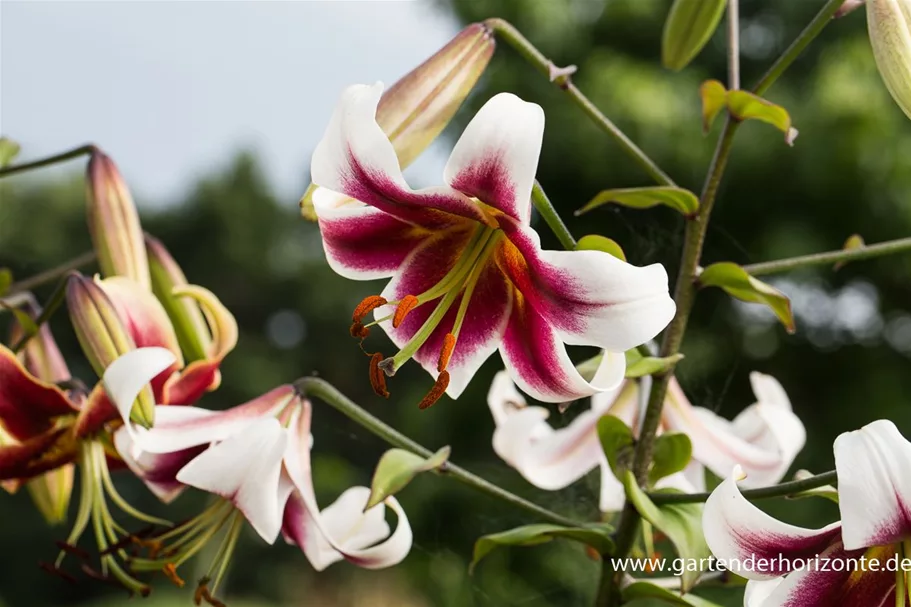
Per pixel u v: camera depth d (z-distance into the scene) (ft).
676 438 3.84
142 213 33.91
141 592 3.89
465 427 14.11
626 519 3.82
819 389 15.17
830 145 13.89
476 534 13.50
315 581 22.80
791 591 3.27
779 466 4.24
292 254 33.09
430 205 3.31
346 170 3.30
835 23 15.69
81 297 3.84
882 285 14.78
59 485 4.27
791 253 14.14
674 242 12.01
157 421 3.78
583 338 3.26
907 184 13.79
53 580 25.62
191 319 4.19
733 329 14.67
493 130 3.18
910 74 3.62
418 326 3.51
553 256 3.22
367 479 20.04
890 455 3.13
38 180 31.27
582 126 13.76
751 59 16.12
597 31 14.74
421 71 3.73
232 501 3.71
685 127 13.70
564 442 4.40
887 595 3.29
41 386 3.92
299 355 30.35
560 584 12.83
